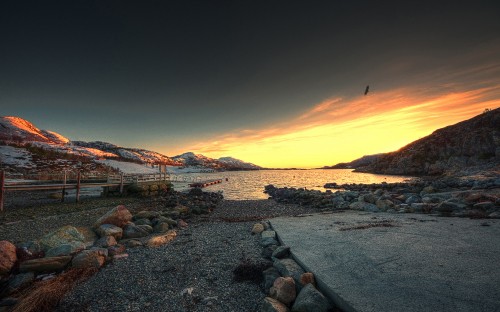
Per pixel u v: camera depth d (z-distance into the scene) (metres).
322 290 6.76
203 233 15.06
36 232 15.32
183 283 8.19
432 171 101.06
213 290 7.63
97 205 26.78
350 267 7.59
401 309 5.27
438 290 5.91
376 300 5.67
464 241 9.45
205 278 8.51
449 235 10.37
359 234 11.30
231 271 9.01
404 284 6.31
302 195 35.03
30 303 6.78
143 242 12.82
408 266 7.36
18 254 9.86
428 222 13.16
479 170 58.88
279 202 32.97
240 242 12.64
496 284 6.02
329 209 23.36
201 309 6.62
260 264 9.20
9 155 86.38
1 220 18.47
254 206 29.17
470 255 7.96
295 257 8.90
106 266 9.73
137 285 8.13
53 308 6.91
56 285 7.70
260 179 113.31
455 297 5.56
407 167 116.06
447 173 73.31
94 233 13.45
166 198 34.66
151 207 26.58
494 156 85.25
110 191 36.16
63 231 11.99
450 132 112.62
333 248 9.48
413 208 17.39
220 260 10.12
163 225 15.77
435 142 113.88
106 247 11.48
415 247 9.01
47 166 84.12
